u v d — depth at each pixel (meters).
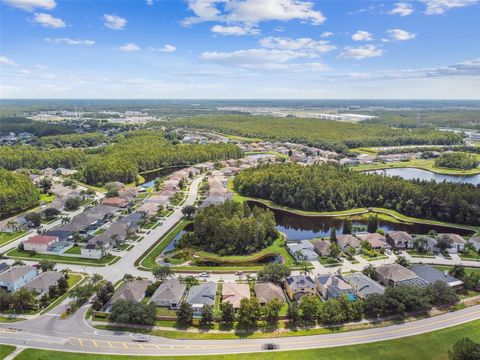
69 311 125.88
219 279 151.62
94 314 123.94
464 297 138.62
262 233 186.88
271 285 139.12
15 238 193.88
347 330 118.25
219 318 122.06
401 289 129.50
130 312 117.88
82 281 148.00
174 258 173.38
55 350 106.62
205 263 170.50
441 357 106.56
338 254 171.12
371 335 115.75
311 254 172.75
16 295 125.69
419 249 181.25
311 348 109.25
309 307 122.88
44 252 174.62
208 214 195.12
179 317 119.56
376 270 152.50
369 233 198.25
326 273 157.62
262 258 178.00
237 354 106.19
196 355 105.56
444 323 122.19
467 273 159.50
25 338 112.00
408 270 149.50
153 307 122.19
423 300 127.44
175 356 104.94
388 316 125.62
